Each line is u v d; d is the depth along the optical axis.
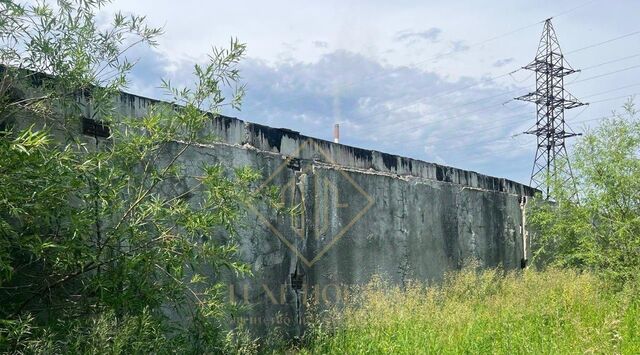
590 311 7.37
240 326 5.52
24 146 3.45
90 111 4.95
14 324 3.72
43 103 4.49
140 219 4.38
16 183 3.55
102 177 4.29
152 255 4.30
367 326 6.70
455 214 9.73
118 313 4.26
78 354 3.80
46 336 3.90
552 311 7.15
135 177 4.73
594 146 9.72
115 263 4.38
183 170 5.54
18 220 4.03
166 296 4.52
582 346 5.62
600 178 9.55
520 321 7.10
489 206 10.69
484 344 5.96
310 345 6.39
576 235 10.33
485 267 10.30
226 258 4.73
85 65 4.51
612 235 9.41
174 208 4.61
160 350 4.29
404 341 5.92
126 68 4.83
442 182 9.52
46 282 4.26
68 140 4.65
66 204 4.01
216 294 4.91
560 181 10.30
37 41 4.31
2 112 4.25
